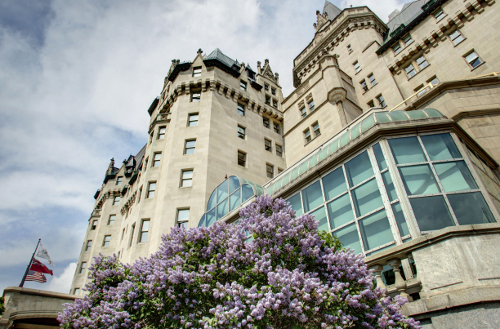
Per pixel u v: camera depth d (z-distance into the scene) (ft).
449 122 39.50
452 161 36.96
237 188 64.64
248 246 28.60
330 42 123.65
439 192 34.60
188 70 111.24
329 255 27.07
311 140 89.40
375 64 100.22
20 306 54.90
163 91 122.83
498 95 52.29
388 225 35.35
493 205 33.06
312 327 24.08
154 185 90.79
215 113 98.53
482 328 23.82
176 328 25.53
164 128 102.47
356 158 42.86
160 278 26.32
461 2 84.79
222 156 90.94
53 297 59.00
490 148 47.32
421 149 38.63
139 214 84.79
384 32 119.65
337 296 23.13
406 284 30.42
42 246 79.66
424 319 27.50
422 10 103.86
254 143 102.73
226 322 20.42
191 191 81.41
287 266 27.94
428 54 89.15
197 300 25.44
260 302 20.70
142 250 77.82
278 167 104.01
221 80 107.34
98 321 32.68
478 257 26.86
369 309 24.21
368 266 33.86
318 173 47.52
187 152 90.68
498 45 74.69
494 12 78.13
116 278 39.73
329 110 86.99
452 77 80.89
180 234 32.55
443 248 28.43
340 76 93.61
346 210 41.06
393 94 89.30
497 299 23.90
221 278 27.81
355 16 119.14
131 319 29.22
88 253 139.23
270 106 117.60
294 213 33.96
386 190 36.96
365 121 44.83
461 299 25.21
